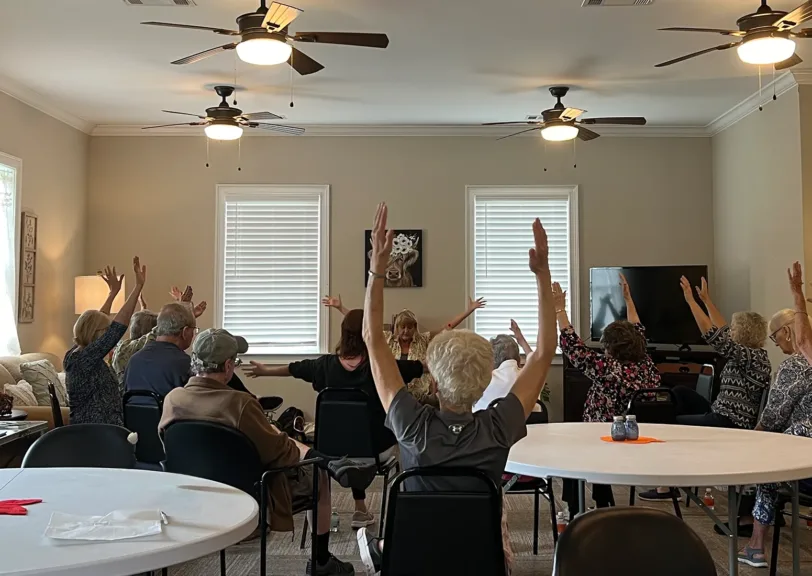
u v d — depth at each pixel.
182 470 2.71
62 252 6.71
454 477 1.97
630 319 4.98
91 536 1.53
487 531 1.90
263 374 4.02
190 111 6.66
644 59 5.22
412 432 1.99
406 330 5.56
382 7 4.30
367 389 3.77
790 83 5.62
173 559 1.47
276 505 2.71
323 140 7.29
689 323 6.59
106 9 4.34
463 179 7.25
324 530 3.30
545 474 2.30
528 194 7.26
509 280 7.26
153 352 3.63
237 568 3.54
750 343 4.18
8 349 5.74
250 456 2.65
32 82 5.77
